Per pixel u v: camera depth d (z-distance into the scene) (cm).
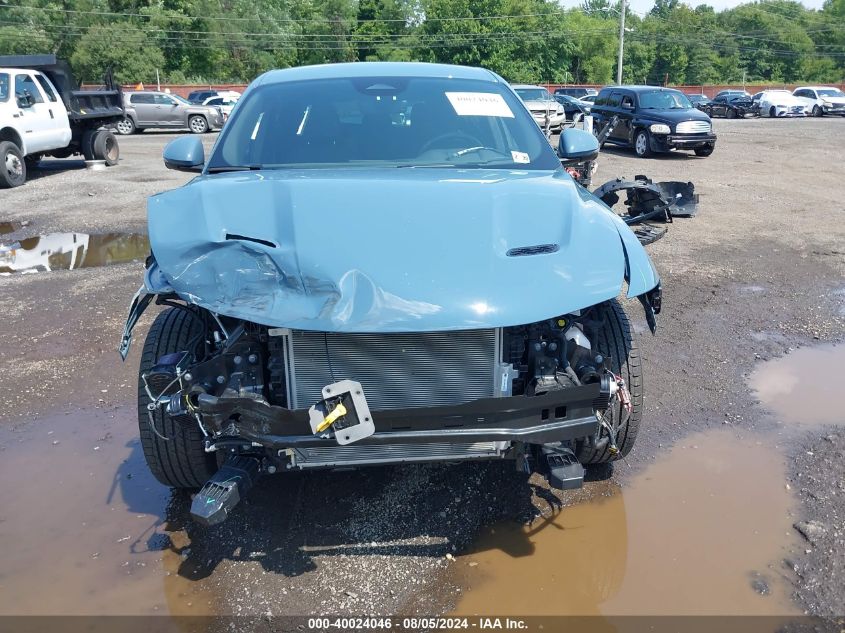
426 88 421
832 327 575
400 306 257
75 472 381
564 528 327
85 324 601
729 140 2214
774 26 9931
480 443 289
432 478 370
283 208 296
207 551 315
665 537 319
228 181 328
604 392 276
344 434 247
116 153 1730
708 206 1091
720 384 473
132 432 425
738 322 587
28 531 330
